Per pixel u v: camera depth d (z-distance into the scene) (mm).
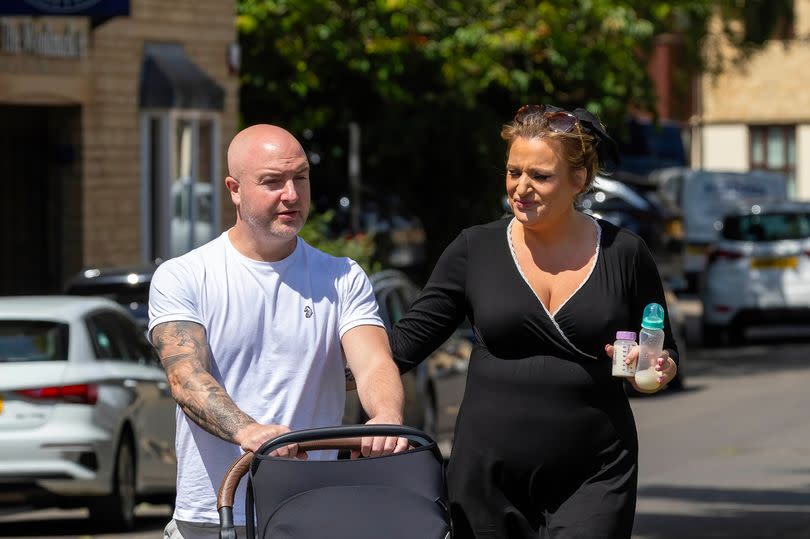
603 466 10914
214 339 10188
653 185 73375
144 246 47094
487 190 56531
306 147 59531
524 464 10883
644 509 24172
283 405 10227
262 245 10258
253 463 9406
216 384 9781
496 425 10922
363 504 9133
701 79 110000
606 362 10953
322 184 59594
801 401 38969
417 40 54312
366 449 9695
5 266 45219
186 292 10188
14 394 23031
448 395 30297
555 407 10852
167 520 25781
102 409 23484
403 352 11352
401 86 56500
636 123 83375
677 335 42031
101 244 45688
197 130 49156
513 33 53688
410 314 11375
